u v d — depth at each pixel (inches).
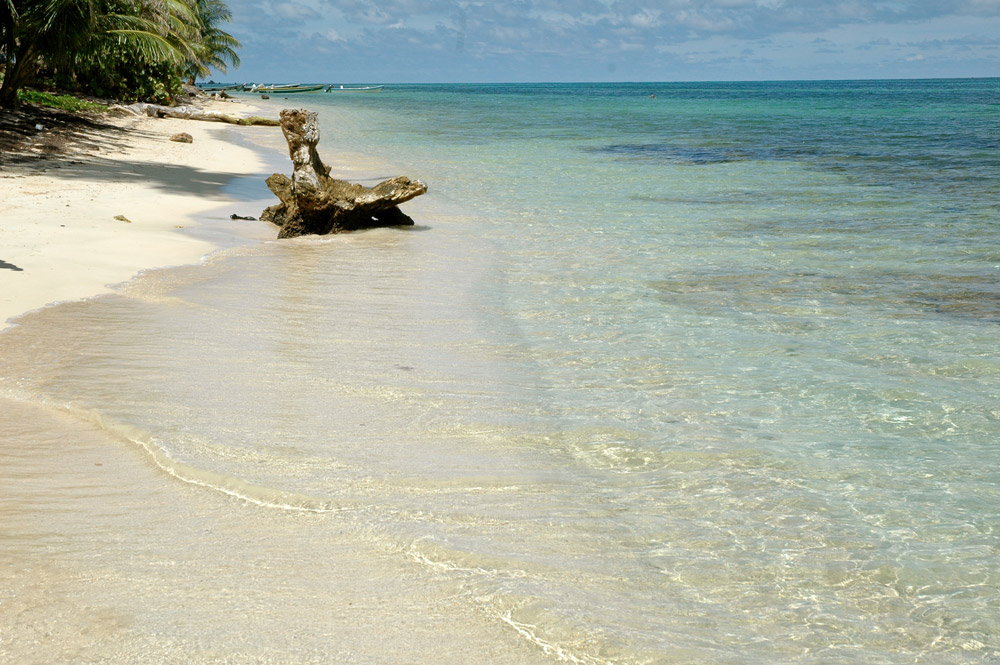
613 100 4439.0
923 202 670.5
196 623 124.5
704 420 222.8
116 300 339.6
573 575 143.6
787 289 381.4
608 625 128.2
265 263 433.1
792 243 497.4
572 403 234.7
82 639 119.5
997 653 124.6
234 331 300.7
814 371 265.4
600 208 646.5
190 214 586.2
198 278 390.0
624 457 198.2
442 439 206.8
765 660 121.2
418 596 134.7
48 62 1147.9
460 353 281.0
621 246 489.7
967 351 287.0
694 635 126.9
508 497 175.0
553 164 1022.4
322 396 235.0
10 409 219.5
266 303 345.7
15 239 432.1
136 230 498.6
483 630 125.6
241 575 139.8
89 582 135.9
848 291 377.4
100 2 1117.7
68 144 924.6
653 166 1000.9
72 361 259.0
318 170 538.6
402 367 263.6
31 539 150.6
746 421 222.5
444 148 1270.9
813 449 204.4
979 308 345.7
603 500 175.0
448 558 147.5
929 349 289.6
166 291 359.9
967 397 241.8
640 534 159.9
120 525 157.8
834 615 133.9
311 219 530.9
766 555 153.0
